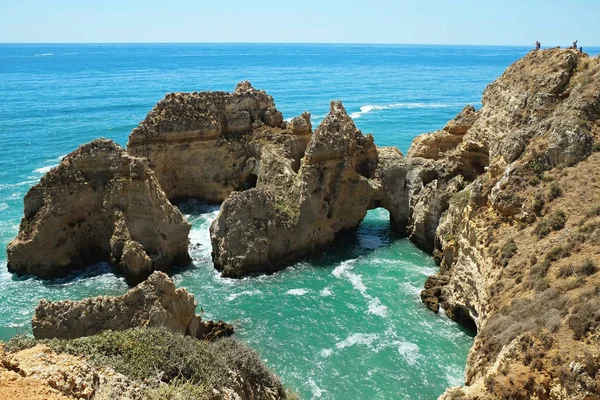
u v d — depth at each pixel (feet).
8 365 57.82
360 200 170.30
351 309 128.67
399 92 584.81
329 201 161.58
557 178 108.06
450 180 161.27
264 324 121.80
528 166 112.98
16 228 179.11
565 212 99.91
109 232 149.38
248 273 146.92
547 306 79.36
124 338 72.95
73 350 67.46
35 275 144.87
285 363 107.14
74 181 146.92
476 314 111.04
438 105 492.13
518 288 92.53
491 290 98.12
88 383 59.26
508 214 109.81
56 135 331.16
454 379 102.01
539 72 143.13
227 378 73.00
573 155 109.91
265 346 113.09
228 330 115.55
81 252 150.92
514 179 112.06
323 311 127.85
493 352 80.53
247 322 122.52
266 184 169.07
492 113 156.04
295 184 159.53
